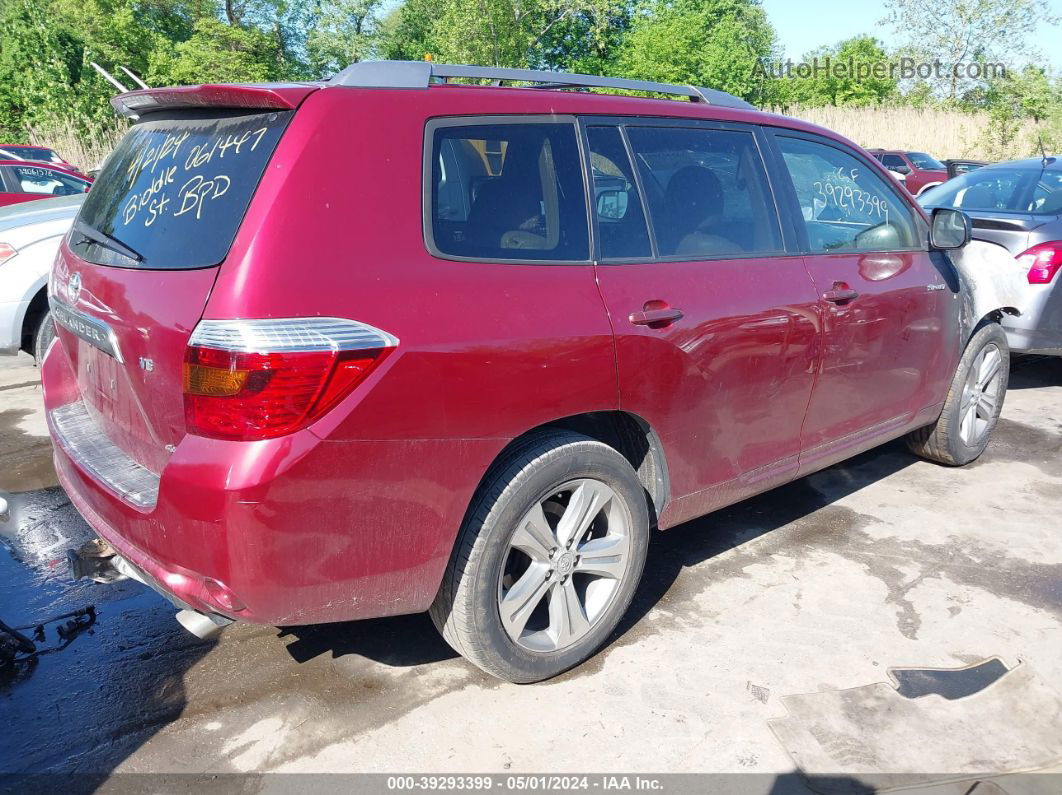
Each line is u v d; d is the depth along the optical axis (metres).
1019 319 5.82
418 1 35.88
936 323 4.15
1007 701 2.78
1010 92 27.06
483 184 2.59
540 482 2.61
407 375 2.28
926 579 3.55
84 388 3.02
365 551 2.32
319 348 2.14
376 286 2.28
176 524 2.20
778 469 3.51
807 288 3.40
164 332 2.25
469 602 2.56
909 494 4.42
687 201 3.12
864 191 3.91
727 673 2.91
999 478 4.66
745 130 3.42
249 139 2.38
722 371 3.08
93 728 2.60
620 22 39.22
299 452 2.14
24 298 5.39
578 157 2.83
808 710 2.72
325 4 36.91
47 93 27.86
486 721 2.66
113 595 3.39
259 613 2.23
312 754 2.51
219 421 2.13
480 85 2.71
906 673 2.92
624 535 2.94
